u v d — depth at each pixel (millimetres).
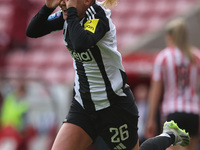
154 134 20922
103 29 12914
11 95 31000
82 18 13383
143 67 31266
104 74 13500
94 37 12656
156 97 20547
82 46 12523
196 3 31094
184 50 20094
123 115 13797
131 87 41531
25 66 41781
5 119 30797
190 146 20000
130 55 31719
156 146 15016
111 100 13656
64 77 39625
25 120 30641
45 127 33312
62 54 42188
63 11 13547
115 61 13547
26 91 32625
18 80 31750
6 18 44062
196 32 29984
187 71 19984
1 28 43531
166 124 16094
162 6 41750
